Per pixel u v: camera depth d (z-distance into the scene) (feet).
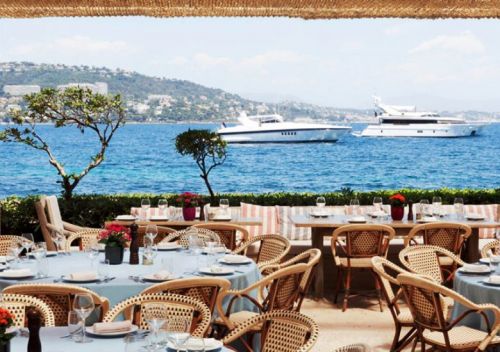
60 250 24.70
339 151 212.64
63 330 14.73
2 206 39.50
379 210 34.53
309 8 20.51
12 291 17.89
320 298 31.22
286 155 200.23
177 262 21.88
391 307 22.43
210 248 23.02
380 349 24.27
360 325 27.30
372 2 19.88
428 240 30.30
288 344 15.10
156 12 20.90
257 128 203.31
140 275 21.01
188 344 13.58
